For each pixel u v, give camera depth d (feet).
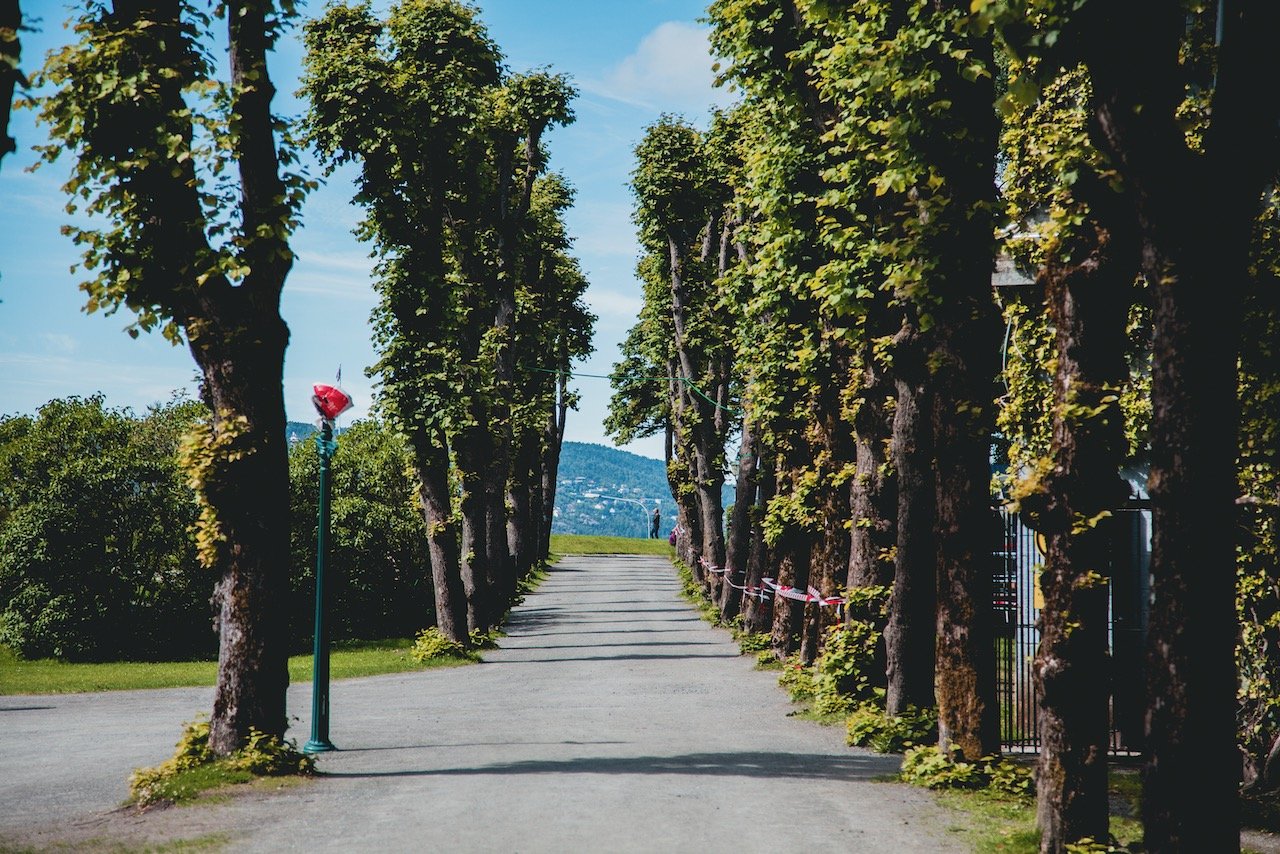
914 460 49.73
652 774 41.63
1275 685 43.52
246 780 39.42
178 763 41.19
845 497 66.95
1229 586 24.82
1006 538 49.29
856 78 44.88
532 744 51.11
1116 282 29.89
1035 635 48.19
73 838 32.12
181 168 40.34
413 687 79.77
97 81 39.34
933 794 38.19
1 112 20.88
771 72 62.80
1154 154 25.35
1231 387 25.04
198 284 40.96
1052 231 30.45
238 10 42.01
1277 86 25.04
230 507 41.88
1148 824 25.04
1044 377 55.52
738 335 93.35
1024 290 56.13
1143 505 47.96
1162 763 24.84
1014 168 48.26
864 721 50.42
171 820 33.94
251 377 41.81
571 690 75.77
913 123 41.04
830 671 59.93
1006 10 27.94
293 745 42.47
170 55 40.50
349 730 56.95
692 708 65.41
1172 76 26.02
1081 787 29.99
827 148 62.69
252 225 41.88
